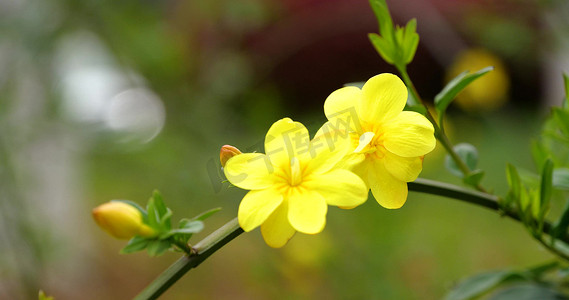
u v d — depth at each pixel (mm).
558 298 448
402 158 385
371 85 388
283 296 726
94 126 773
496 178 896
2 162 697
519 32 919
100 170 935
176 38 962
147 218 384
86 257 917
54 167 908
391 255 715
